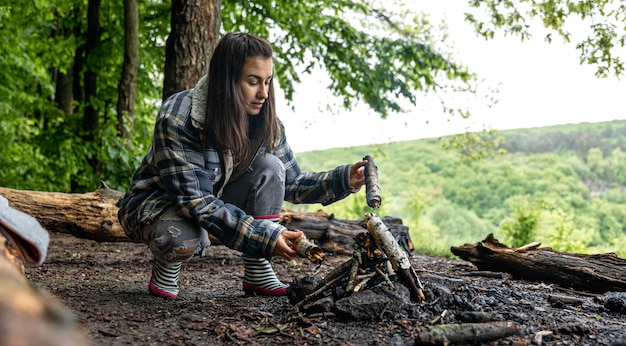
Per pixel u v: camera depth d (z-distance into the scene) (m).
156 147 3.19
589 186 38.31
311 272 4.81
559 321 2.98
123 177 8.30
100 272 4.75
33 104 12.77
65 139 10.73
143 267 5.08
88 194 5.29
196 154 3.19
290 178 3.68
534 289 3.94
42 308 1.01
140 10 11.21
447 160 46.16
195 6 6.34
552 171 40.31
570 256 4.18
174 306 3.32
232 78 3.10
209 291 3.91
